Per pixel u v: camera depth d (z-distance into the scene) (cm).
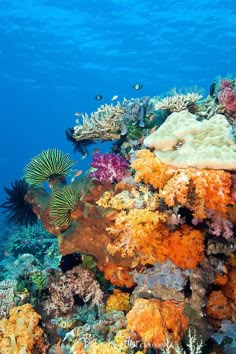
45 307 604
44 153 632
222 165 436
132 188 525
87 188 555
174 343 451
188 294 501
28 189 657
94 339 482
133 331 462
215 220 487
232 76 852
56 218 579
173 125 518
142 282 527
